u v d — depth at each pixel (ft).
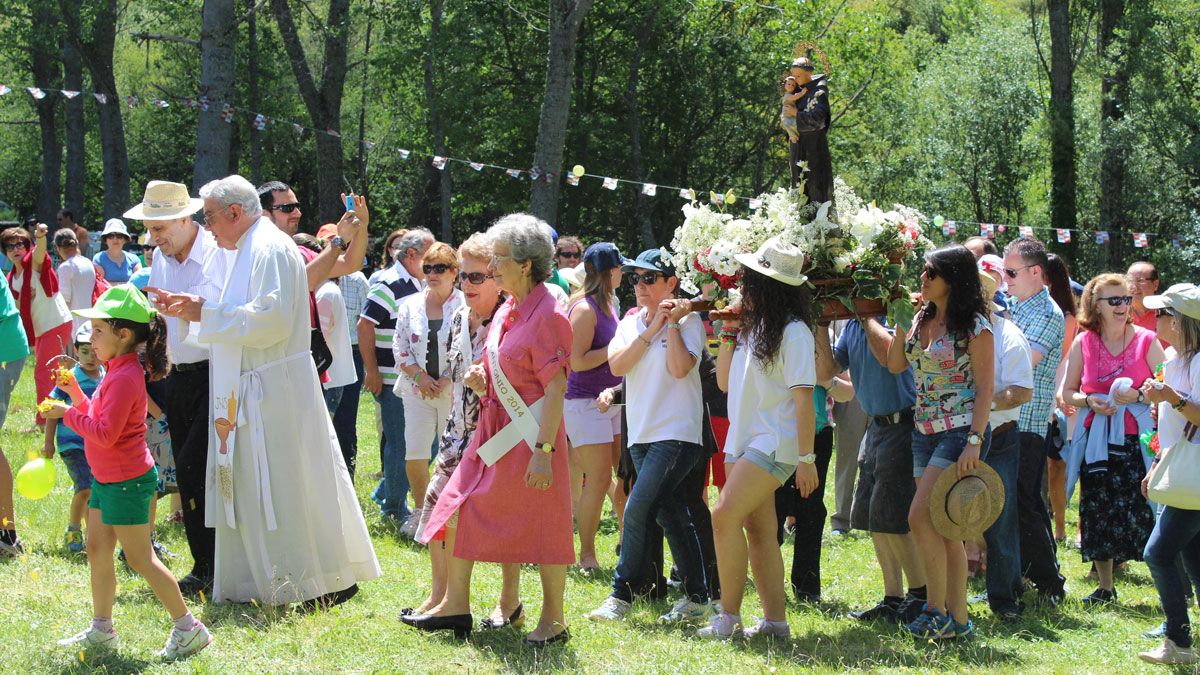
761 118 108.37
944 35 162.40
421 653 16.43
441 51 100.22
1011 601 20.72
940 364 18.22
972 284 18.13
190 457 19.29
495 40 105.40
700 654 17.15
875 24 111.04
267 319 17.75
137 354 16.05
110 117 101.81
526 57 106.52
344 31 83.66
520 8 103.19
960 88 97.04
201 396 19.39
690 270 19.04
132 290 15.70
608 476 23.57
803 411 17.34
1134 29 80.48
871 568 25.68
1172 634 18.07
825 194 19.35
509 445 16.60
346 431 27.86
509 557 16.67
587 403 23.18
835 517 29.63
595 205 109.50
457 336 18.06
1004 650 18.26
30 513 25.54
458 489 16.98
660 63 107.86
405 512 26.55
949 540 18.52
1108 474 22.93
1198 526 17.98
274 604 17.98
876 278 18.72
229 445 18.08
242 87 111.14
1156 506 22.81
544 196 64.85
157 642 16.37
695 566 20.06
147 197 19.67
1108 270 82.58
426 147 112.06
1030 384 19.69
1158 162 83.76
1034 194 97.45
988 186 95.25
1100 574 22.99
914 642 18.38
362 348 26.71
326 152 83.10
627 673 15.89
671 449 19.36
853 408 29.32
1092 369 23.66
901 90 115.55
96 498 15.57
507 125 102.53
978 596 22.88
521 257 16.31
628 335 19.86
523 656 16.48
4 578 19.62
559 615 17.39
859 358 20.25
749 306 17.62
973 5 136.15
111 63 101.96
